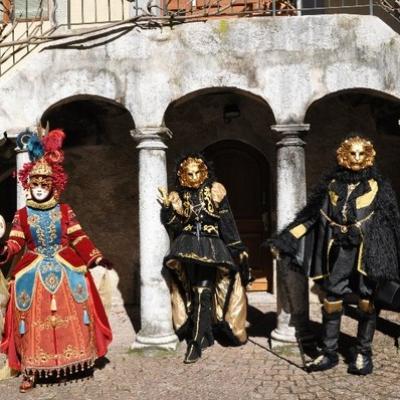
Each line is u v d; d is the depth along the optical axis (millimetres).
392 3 7016
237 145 7363
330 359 4539
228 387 4223
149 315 5172
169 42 5129
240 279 5363
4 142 5324
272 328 6004
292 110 4988
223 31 5059
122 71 5160
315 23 4988
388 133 7141
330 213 4434
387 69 4957
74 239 4512
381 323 5996
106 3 7367
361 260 4293
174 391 4172
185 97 5195
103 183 7371
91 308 4453
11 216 7750
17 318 4312
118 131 7344
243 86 5035
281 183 5047
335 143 7125
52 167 4465
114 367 4781
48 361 4223
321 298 7074
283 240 4598
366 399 3889
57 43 5215
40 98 5219
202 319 5105
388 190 4363
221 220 5172
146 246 5180
